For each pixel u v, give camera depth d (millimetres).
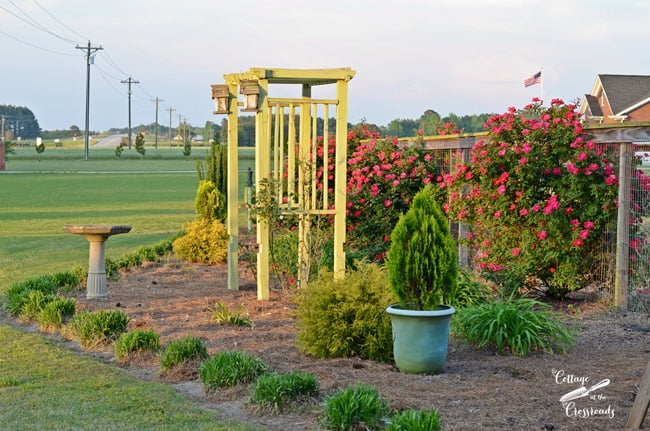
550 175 9758
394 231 6578
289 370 6582
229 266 11492
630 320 8648
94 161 91312
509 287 9664
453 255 6500
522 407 5402
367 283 7461
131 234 21500
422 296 6426
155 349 7363
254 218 10656
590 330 8195
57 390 6133
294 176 10922
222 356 6363
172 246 16891
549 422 5066
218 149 16453
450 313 6473
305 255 10523
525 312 7480
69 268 14320
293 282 10695
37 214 27891
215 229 14688
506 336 7180
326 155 10531
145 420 5320
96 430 5121
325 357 7141
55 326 8656
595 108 57188
